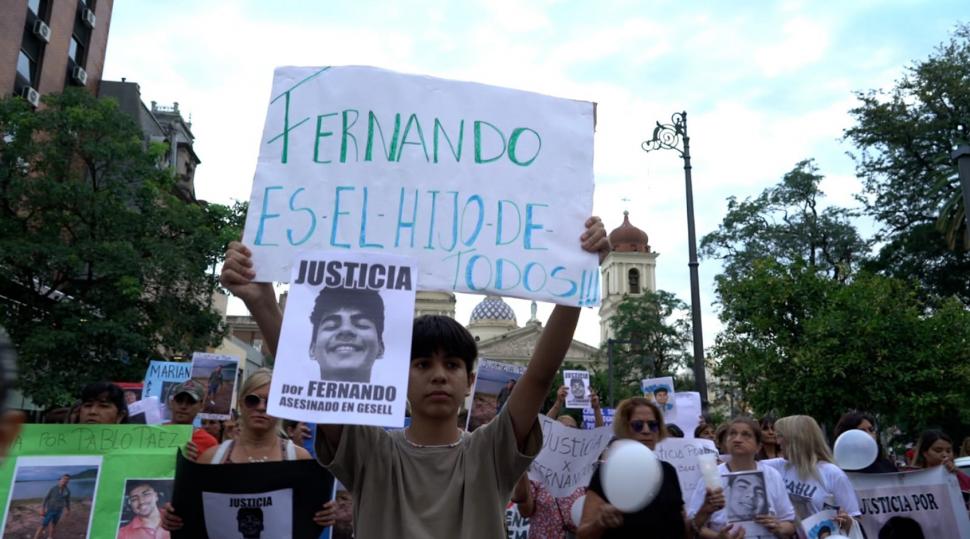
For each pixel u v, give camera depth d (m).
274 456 3.91
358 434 2.59
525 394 2.63
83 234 19.16
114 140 19.55
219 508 3.34
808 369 17.59
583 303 2.77
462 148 2.96
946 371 16.44
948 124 25.33
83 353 18.52
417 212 2.87
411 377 2.65
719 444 6.10
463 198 2.90
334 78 3.01
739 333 19.73
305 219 2.84
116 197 19.52
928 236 25.83
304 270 2.50
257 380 3.93
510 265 2.82
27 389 17.27
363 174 2.91
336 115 2.97
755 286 19.33
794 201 31.14
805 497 4.96
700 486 4.75
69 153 19.31
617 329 46.75
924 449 6.17
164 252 19.39
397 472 2.55
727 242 32.00
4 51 22.66
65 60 26.45
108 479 4.31
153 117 33.50
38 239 18.36
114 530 4.23
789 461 5.12
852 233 30.72
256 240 2.81
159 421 6.84
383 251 2.81
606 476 3.02
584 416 13.01
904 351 16.72
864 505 5.37
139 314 19.44
